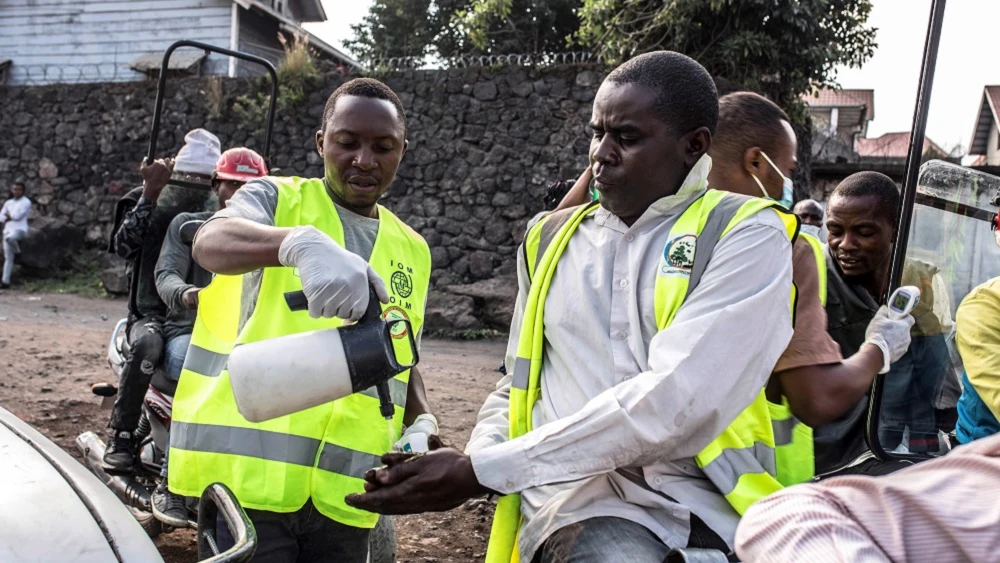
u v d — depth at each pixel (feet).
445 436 19.69
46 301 43.16
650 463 5.51
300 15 77.05
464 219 43.45
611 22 39.65
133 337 12.38
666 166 5.87
